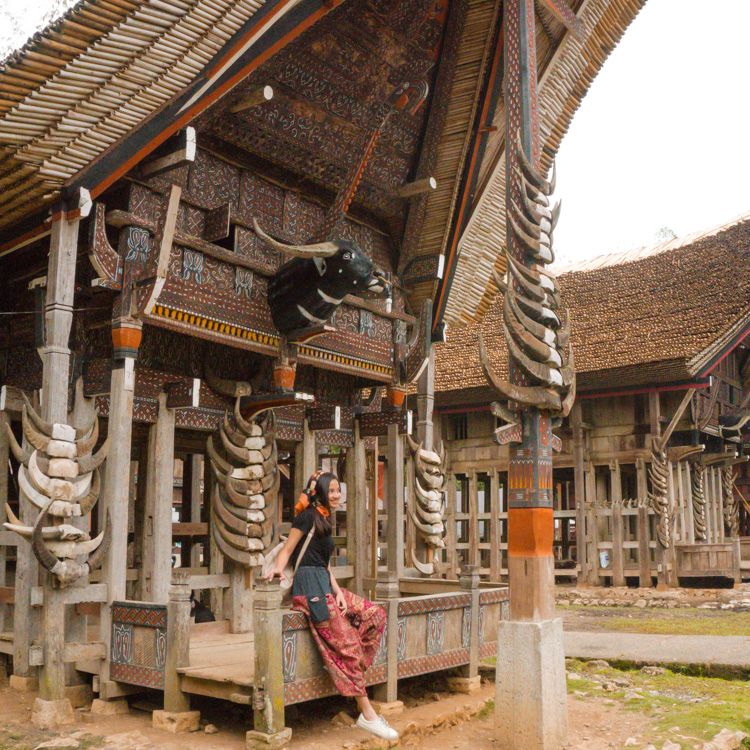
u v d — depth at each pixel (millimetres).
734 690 7531
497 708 5801
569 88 10523
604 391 18812
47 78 5738
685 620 13180
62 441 6043
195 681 5730
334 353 8750
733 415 20219
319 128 8453
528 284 6246
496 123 9711
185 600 5914
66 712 5977
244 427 7887
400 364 9594
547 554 6000
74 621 6594
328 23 7844
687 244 22000
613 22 10164
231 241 8055
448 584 8812
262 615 5320
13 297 7781
